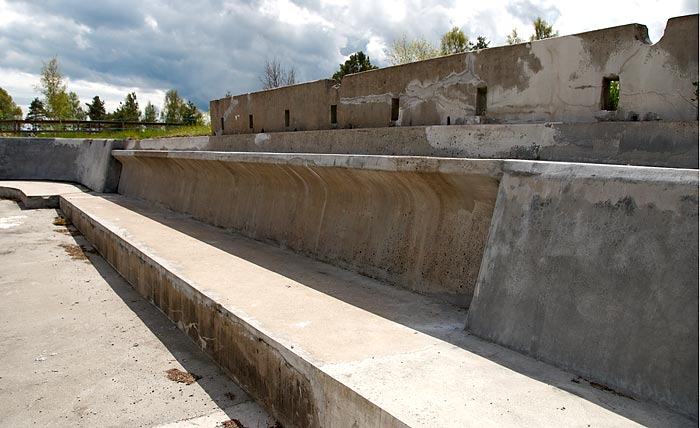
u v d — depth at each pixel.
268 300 4.77
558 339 3.29
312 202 6.78
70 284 7.56
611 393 2.93
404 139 5.97
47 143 18.27
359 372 3.20
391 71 6.49
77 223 11.55
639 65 4.27
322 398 3.25
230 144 9.85
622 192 3.17
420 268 5.02
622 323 3.02
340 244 6.13
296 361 3.52
